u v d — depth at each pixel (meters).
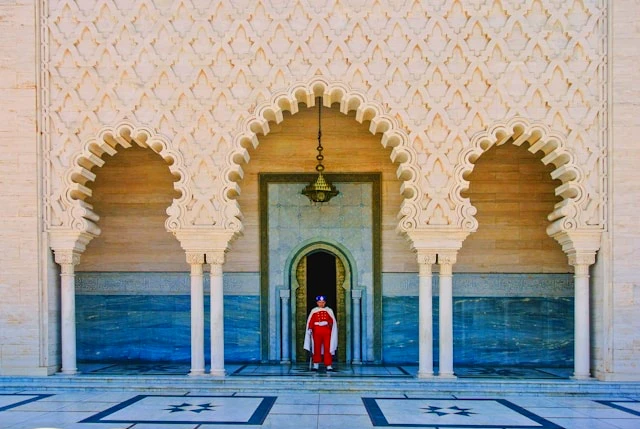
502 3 7.68
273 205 9.51
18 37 7.76
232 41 7.77
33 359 7.61
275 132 9.52
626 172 7.53
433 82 7.70
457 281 9.33
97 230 8.15
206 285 9.26
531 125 7.62
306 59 7.73
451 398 6.93
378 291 9.36
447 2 7.72
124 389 7.31
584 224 7.55
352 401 6.70
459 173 7.63
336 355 9.48
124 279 9.41
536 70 7.67
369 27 7.74
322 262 11.11
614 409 6.33
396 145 7.73
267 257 9.45
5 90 7.73
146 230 9.48
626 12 7.61
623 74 7.58
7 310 7.64
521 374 8.20
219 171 7.70
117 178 9.52
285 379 7.47
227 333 9.34
